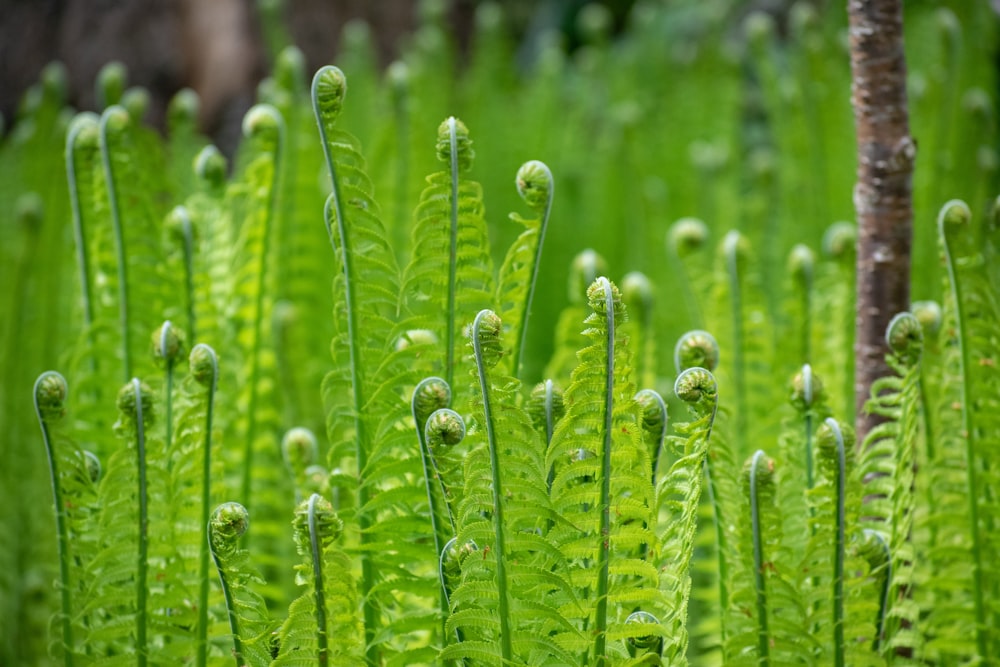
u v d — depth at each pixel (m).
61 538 2.01
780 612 2.06
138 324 2.31
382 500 1.96
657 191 4.07
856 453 2.17
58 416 1.97
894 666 2.09
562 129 4.77
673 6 6.10
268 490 2.44
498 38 4.76
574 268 2.41
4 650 2.60
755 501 1.96
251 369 2.37
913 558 2.06
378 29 6.03
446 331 2.02
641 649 1.92
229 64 5.24
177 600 2.02
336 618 1.93
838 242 2.46
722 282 2.42
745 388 2.39
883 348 2.20
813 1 5.41
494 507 1.86
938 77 3.34
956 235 2.08
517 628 1.88
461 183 1.99
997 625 2.15
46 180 3.19
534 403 1.93
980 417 2.11
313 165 2.72
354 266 2.01
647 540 1.88
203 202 2.58
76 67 5.45
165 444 2.11
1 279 2.97
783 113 3.85
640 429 1.87
